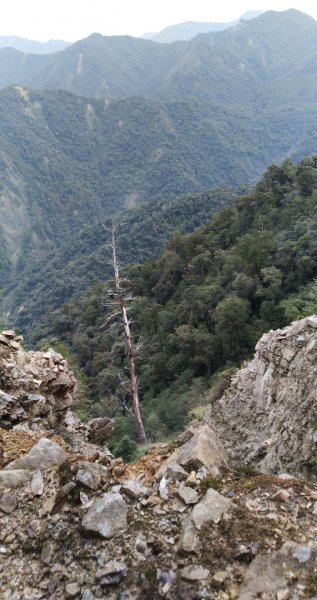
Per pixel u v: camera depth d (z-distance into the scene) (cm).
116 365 4509
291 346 1007
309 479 728
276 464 836
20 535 468
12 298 13125
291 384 936
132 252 10156
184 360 3859
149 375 4069
